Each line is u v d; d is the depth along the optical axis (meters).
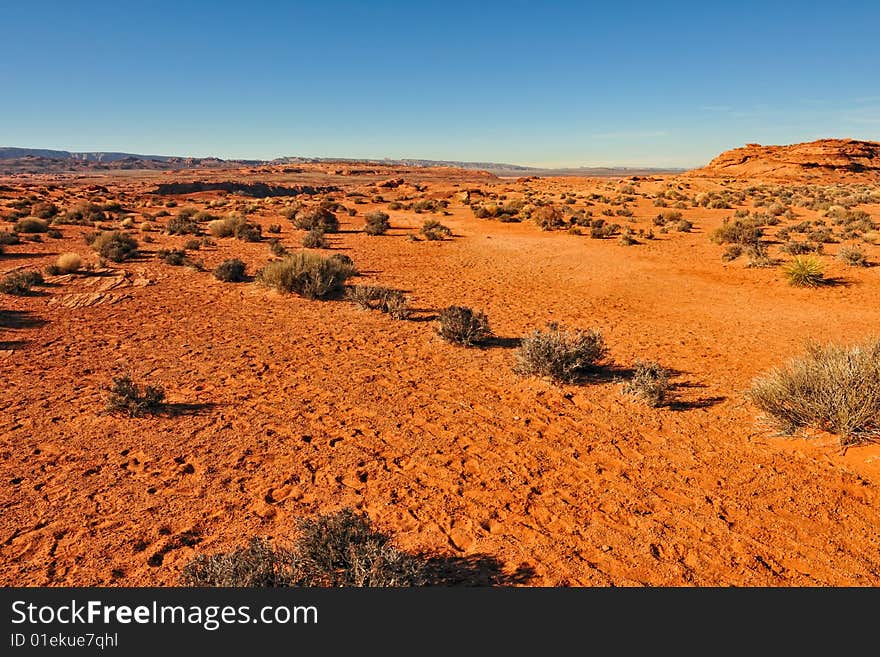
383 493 5.15
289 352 9.46
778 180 78.44
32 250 20.39
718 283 15.77
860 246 20.16
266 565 3.81
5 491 5.09
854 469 5.36
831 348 6.55
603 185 73.00
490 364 8.88
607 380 8.15
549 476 5.47
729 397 7.39
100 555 4.28
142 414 6.79
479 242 25.16
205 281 15.77
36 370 8.39
